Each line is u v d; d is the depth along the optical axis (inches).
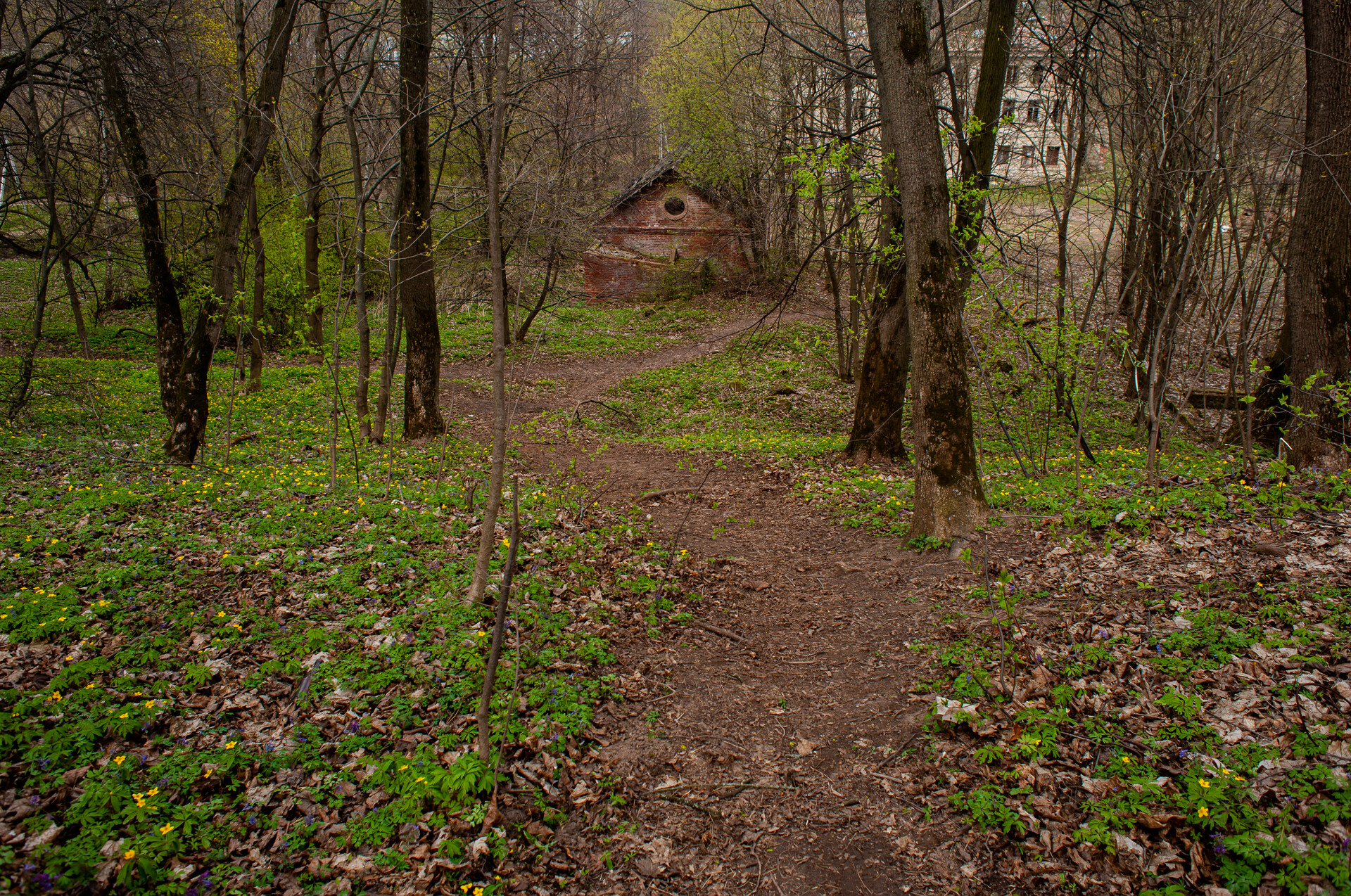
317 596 237.6
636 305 1342.3
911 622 238.8
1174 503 281.3
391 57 618.2
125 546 265.7
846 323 884.6
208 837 141.8
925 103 280.1
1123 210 526.0
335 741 172.7
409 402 534.3
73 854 130.3
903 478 457.7
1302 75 614.9
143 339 978.7
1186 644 187.9
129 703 176.6
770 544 343.6
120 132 406.3
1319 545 228.4
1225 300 635.5
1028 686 184.5
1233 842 127.1
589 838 154.4
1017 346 409.1
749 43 921.5
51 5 474.9
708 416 794.8
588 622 244.1
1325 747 143.5
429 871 140.3
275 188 916.6
